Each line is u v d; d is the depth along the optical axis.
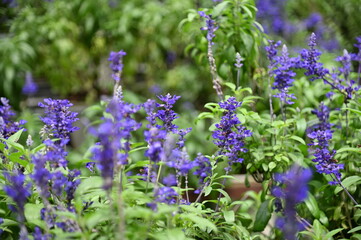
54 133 2.99
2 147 2.84
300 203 3.44
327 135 3.05
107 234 2.36
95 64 8.54
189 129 2.94
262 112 4.56
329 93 4.11
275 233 3.73
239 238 3.04
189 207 2.48
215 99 7.05
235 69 4.44
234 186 4.69
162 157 2.31
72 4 8.05
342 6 8.55
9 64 6.74
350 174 3.68
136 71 8.58
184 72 7.55
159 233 2.42
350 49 7.84
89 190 2.62
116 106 2.30
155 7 7.73
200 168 3.05
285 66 3.68
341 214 3.74
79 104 8.23
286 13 8.23
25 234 2.21
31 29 7.72
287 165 3.65
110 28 8.04
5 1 7.99
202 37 4.66
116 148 2.12
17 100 6.83
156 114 2.77
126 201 2.60
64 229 2.24
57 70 8.34
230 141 3.06
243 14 4.55
